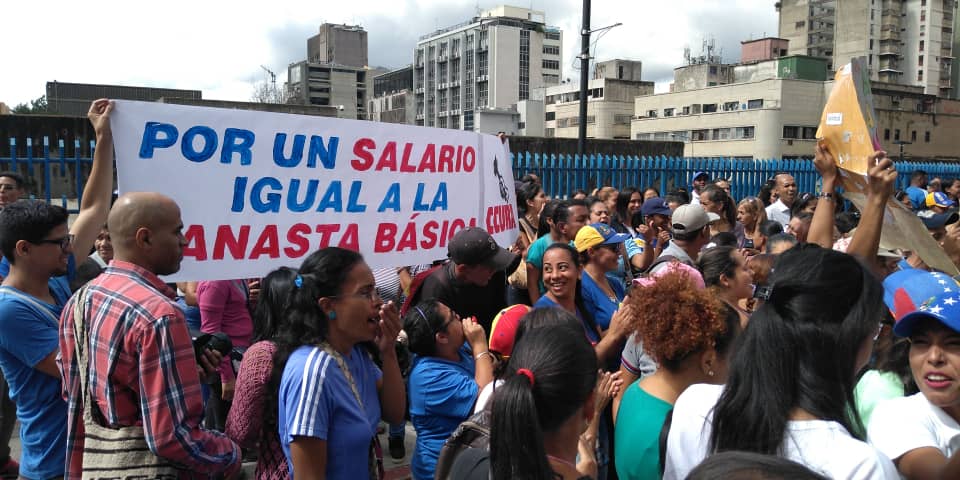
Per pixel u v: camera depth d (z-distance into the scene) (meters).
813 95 63.06
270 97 63.19
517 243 6.73
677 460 1.99
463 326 3.13
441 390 2.96
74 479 2.50
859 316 1.73
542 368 1.81
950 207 5.95
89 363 2.39
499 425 1.73
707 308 2.30
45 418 2.89
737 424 1.72
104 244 4.64
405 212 4.07
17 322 2.78
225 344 2.71
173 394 2.29
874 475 1.53
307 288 2.44
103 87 45.91
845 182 3.16
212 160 3.35
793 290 1.76
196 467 2.38
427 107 143.88
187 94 35.03
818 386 1.68
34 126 9.52
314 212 3.68
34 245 2.88
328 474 2.33
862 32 84.44
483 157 4.62
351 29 122.94
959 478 1.70
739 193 13.29
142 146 3.18
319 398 2.28
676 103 71.62
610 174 11.68
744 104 65.06
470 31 129.88
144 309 2.31
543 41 130.12
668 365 2.33
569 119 90.31
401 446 4.80
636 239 5.85
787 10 108.44
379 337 2.78
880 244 3.34
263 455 2.62
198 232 3.33
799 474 0.99
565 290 3.83
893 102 60.88
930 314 1.82
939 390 1.84
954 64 109.12
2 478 4.03
